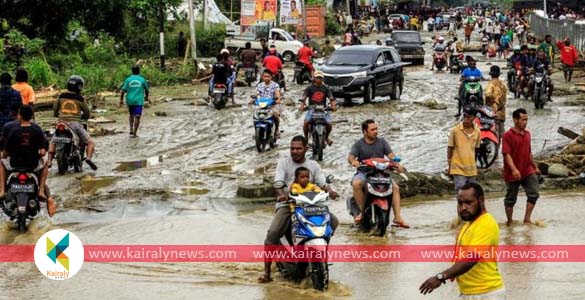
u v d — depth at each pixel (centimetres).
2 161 1177
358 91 2627
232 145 1919
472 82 2242
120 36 4116
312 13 6519
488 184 1537
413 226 1230
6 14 3522
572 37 4744
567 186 1534
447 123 2236
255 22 4628
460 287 667
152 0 4141
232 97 2692
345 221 1251
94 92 2944
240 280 950
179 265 1012
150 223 1227
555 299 856
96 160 1728
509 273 966
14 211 1171
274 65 3066
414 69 4478
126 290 905
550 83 2631
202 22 4962
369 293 891
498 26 5456
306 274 936
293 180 957
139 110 2030
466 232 657
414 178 1472
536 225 1230
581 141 1694
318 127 1711
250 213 1309
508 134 1224
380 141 1181
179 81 3559
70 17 3672
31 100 1625
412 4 11319
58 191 1433
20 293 896
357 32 6988
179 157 1769
